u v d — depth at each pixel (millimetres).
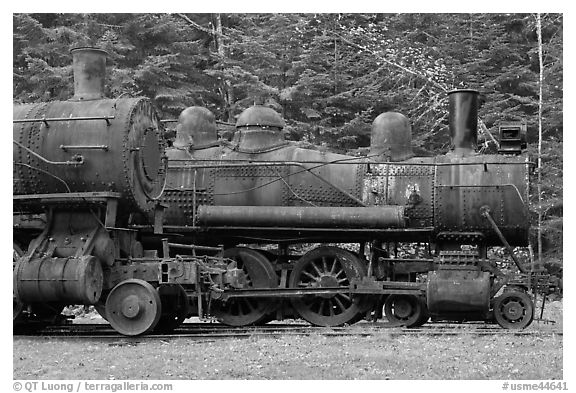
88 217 15219
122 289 14867
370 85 31156
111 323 14820
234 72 29688
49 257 14836
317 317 17328
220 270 15719
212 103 33406
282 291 17000
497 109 30172
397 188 17266
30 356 12852
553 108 29375
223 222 17375
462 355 12820
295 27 31344
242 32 32219
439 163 17141
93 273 14656
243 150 18000
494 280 16734
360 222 16922
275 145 18094
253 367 11859
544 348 13500
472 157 17219
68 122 15070
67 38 30156
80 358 12695
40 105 15500
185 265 15023
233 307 18000
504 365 12055
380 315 17625
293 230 17328
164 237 18078
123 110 15078
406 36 32844
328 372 11508
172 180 17875
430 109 29969
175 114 31203
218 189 17828
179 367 11945
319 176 17438
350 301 17594
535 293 16359
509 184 16734
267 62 30859
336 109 30438
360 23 33906
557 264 27750
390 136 17812
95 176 14898
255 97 29812
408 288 16766
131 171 14992
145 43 31516
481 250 17141
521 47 32531
